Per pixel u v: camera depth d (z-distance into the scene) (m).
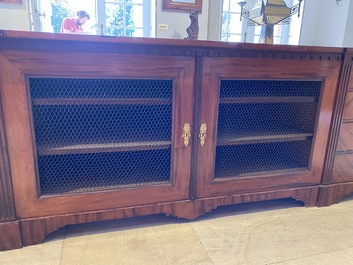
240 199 1.26
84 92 1.05
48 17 2.10
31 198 0.99
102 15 2.18
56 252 1.00
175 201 1.17
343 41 2.49
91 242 1.07
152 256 0.99
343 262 0.98
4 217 0.97
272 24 1.39
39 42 0.86
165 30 2.22
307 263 0.97
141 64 0.98
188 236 1.12
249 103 1.24
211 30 2.31
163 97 1.07
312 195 1.36
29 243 1.02
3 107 0.88
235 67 1.08
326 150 1.32
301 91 1.27
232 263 0.96
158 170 1.21
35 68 0.88
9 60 0.85
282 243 1.08
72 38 0.87
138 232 1.14
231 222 1.23
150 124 1.17
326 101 1.25
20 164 0.95
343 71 1.22
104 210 1.08
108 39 0.90
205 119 1.11
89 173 1.18
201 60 1.04
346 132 1.32
